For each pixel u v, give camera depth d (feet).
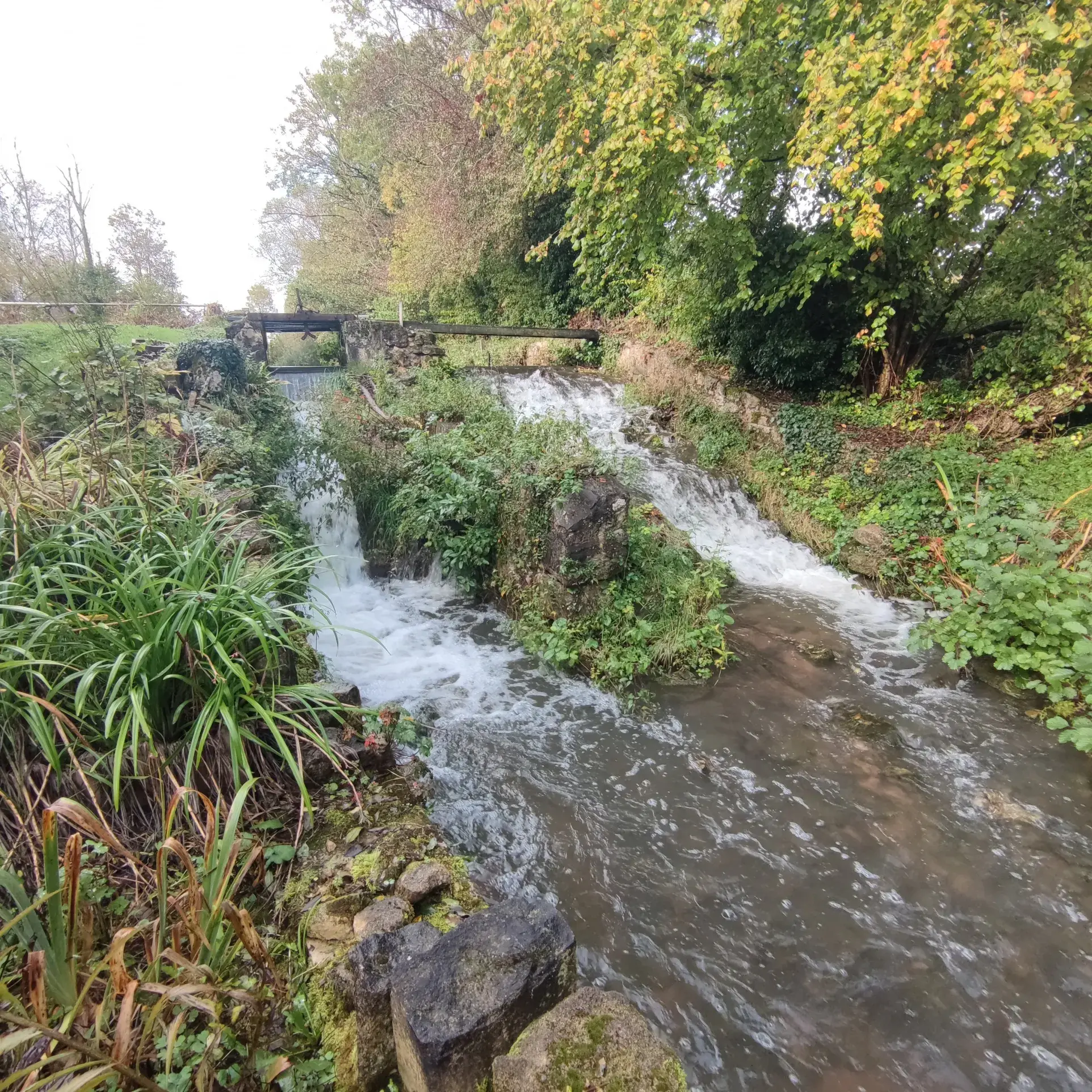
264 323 42.50
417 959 6.73
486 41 48.19
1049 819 12.73
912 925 10.48
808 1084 8.23
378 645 19.03
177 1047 6.32
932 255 26.68
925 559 22.57
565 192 47.78
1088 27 15.70
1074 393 24.12
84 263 51.96
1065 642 16.65
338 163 83.51
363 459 23.49
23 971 5.05
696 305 34.35
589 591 18.37
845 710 16.33
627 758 14.48
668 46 20.84
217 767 9.89
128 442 14.51
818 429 28.81
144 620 9.64
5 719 8.68
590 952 9.84
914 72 17.42
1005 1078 8.34
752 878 11.33
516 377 37.78
